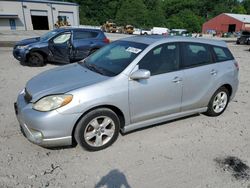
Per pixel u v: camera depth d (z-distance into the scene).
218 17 69.44
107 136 3.58
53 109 3.10
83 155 3.40
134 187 2.82
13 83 6.88
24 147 3.53
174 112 4.20
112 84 3.41
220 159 3.42
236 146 3.78
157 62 3.86
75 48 9.46
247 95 6.55
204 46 4.49
